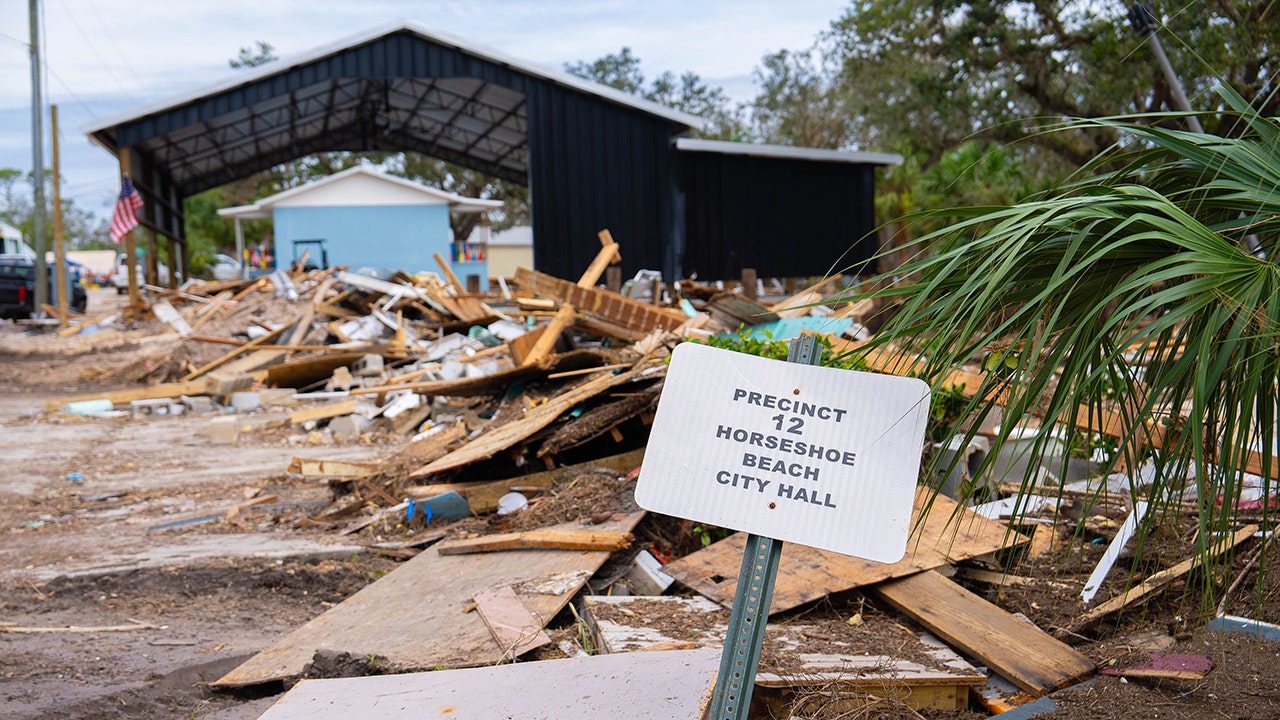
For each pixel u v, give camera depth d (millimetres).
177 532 7988
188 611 6082
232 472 10789
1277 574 4098
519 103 28656
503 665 4031
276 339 20391
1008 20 23000
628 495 6664
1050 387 4195
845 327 9883
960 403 5754
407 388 13680
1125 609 4238
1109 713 3209
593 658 3896
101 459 11766
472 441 8859
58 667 4906
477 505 7547
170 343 21297
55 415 15539
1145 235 2160
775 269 24516
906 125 30812
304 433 13172
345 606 5523
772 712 3566
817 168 24781
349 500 8312
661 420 2621
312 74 22891
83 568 6781
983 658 3799
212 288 25828
